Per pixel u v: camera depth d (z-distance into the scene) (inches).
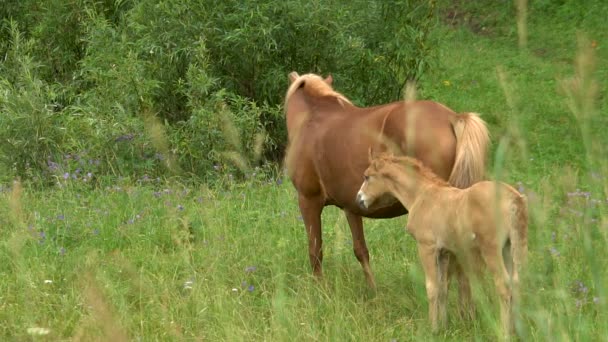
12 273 396.5
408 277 372.8
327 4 593.6
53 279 388.2
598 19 1035.9
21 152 564.1
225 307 329.4
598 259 232.2
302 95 394.9
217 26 593.6
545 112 721.0
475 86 864.3
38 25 698.8
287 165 389.4
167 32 594.6
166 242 444.5
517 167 531.8
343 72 625.0
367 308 346.9
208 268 374.0
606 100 648.4
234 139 344.5
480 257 312.3
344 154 361.4
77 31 686.5
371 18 624.1
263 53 592.7
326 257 426.6
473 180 331.9
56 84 653.9
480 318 318.0
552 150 634.8
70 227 456.4
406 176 331.9
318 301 347.3
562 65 914.1
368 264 378.9
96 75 595.8
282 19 586.6
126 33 634.8
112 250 431.5
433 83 863.7
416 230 329.4
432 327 314.8
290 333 289.7
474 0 1137.4
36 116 566.6
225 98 589.3
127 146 557.0
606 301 201.6
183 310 339.3
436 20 660.1
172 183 537.3
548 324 225.8
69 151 566.6
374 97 642.2
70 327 327.0
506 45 1017.5
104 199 500.7
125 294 356.5
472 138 331.0
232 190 518.6
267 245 421.1
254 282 381.1
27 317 324.2
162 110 616.1
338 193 370.9
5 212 465.4
